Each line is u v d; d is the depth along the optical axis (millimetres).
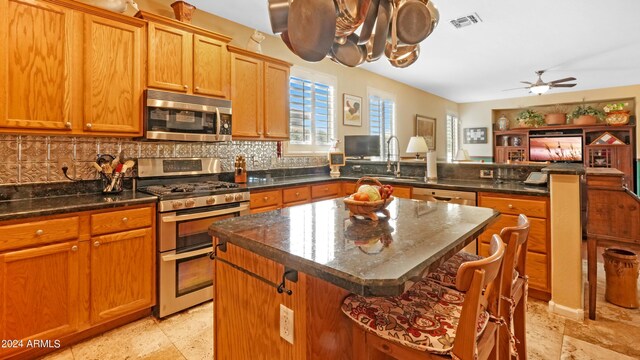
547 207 2381
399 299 1159
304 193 3455
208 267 2514
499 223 2617
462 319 868
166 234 2258
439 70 5246
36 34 1947
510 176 3148
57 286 1840
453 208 1800
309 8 1227
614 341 1921
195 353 1880
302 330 1033
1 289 1659
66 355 1849
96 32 2189
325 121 4512
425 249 1055
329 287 1107
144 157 2754
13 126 1872
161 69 2500
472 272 846
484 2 3002
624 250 2449
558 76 5680
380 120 5523
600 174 2189
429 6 1536
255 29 3615
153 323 2205
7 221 1664
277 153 3857
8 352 1690
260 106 3277
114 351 1894
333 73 4602
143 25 2414
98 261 1989
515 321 1510
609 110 6426
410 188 3264
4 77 1842
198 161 3010
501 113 8289
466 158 6332
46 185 2248
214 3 3039
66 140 2342
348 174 4543
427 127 6949
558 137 7094
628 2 2992
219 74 2881
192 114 2670
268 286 1161
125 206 2088
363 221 1465
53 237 1814
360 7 1321
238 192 2699
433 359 927
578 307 2178
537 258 2430
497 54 4449
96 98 2193
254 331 1228
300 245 1089
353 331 1123
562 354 1806
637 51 4332
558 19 3348
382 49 1555
